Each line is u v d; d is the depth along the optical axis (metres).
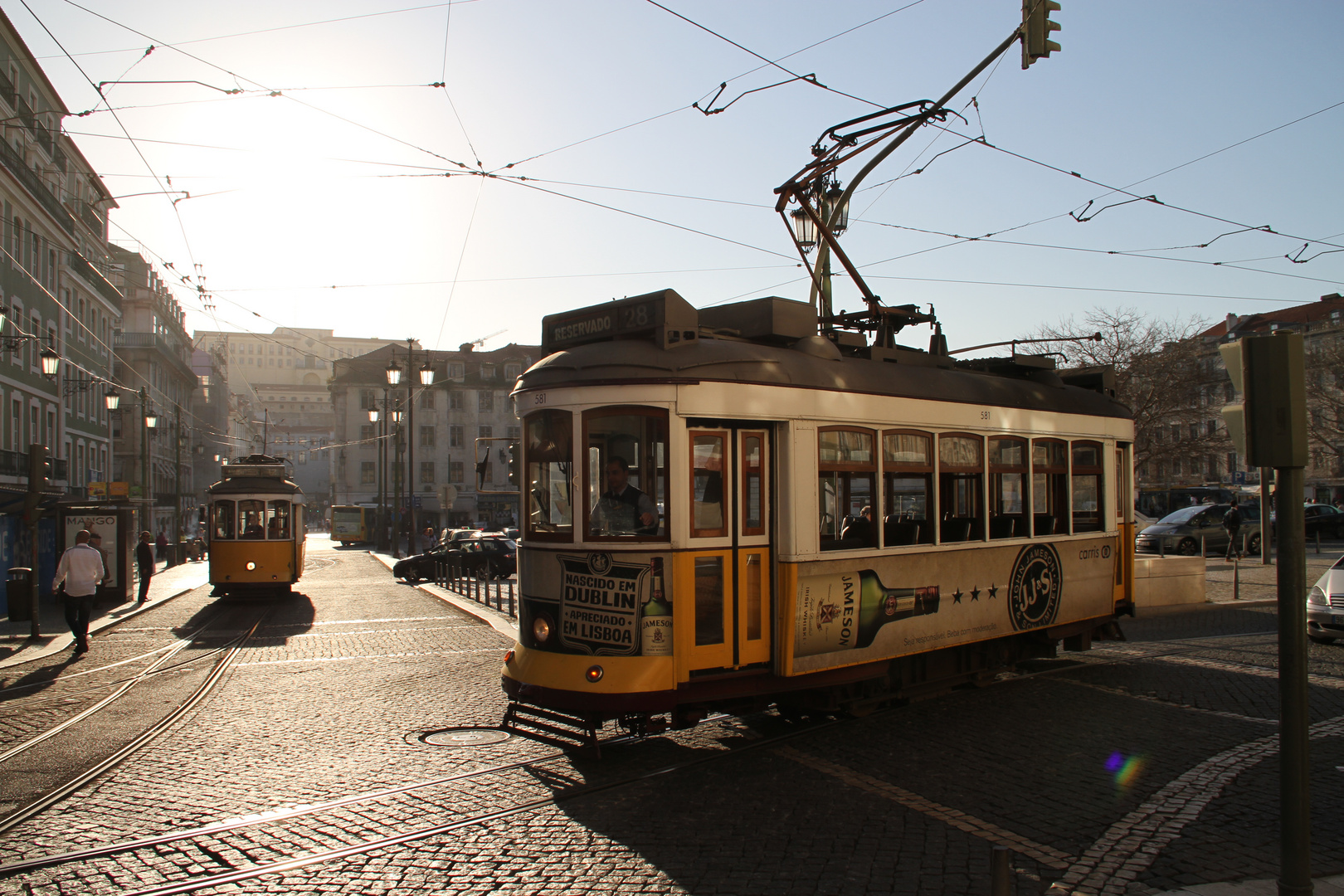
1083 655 12.05
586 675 7.01
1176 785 6.53
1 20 31.16
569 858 5.31
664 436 7.12
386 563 41.41
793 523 7.57
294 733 8.44
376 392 73.69
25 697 10.54
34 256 34.50
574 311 8.20
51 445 36.81
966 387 9.52
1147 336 35.88
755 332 8.34
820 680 7.86
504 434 75.06
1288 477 3.81
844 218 14.62
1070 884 4.87
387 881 5.03
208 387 86.44
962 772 6.89
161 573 35.22
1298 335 3.80
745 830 5.73
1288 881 3.75
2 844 5.68
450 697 9.98
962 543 9.21
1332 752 7.42
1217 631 14.25
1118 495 11.88
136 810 6.29
